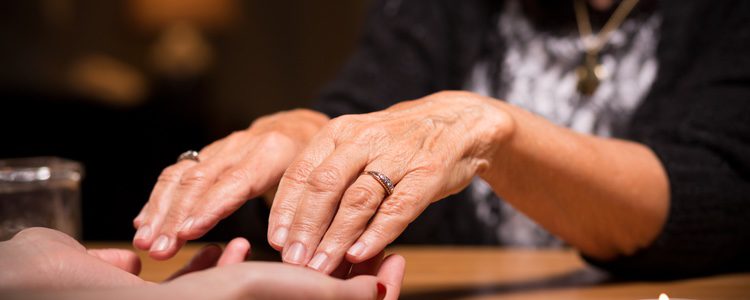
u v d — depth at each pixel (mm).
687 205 1014
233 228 1772
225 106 4410
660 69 1288
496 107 883
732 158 1053
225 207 831
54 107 2424
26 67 2885
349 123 815
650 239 1018
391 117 829
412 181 788
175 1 4320
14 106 2387
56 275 719
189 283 637
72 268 726
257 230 1061
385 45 1429
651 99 1280
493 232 1414
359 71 1414
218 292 631
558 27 1392
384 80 1399
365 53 1449
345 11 4398
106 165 2441
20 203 926
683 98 1142
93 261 739
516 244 1408
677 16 1289
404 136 811
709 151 1063
